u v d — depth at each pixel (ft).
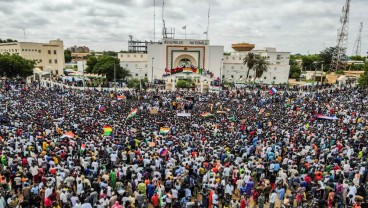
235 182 62.23
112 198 49.52
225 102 171.42
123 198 49.88
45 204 50.34
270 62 352.28
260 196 55.21
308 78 389.80
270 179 63.82
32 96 159.22
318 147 81.10
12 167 60.44
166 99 177.06
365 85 202.28
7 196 50.90
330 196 54.54
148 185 56.80
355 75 348.79
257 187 58.75
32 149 70.49
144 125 105.50
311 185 59.11
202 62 334.85
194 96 189.78
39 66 371.56
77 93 183.93
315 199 55.36
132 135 89.71
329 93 203.62
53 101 146.61
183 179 58.44
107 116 121.80
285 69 346.54
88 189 52.54
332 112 132.46
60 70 388.37
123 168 61.41
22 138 78.59
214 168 63.00
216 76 340.59
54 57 382.01
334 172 62.13
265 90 248.73
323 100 173.17
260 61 301.02
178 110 146.92
